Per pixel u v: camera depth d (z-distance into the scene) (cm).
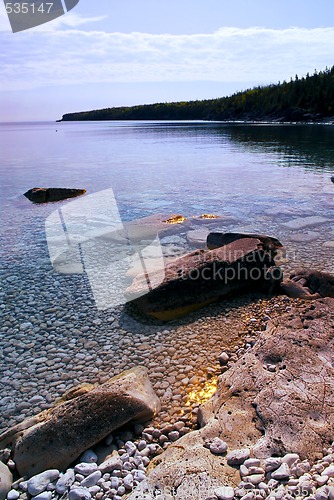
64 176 1734
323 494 220
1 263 732
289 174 1647
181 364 430
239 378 354
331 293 565
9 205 1214
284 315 463
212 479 255
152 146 3170
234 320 514
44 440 304
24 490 276
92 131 6378
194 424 343
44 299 587
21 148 3259
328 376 340
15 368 432
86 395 334
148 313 527
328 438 282
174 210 1098
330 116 7150
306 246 786
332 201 1160
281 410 308
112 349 461
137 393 353
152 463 290
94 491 263
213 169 1845
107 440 321
